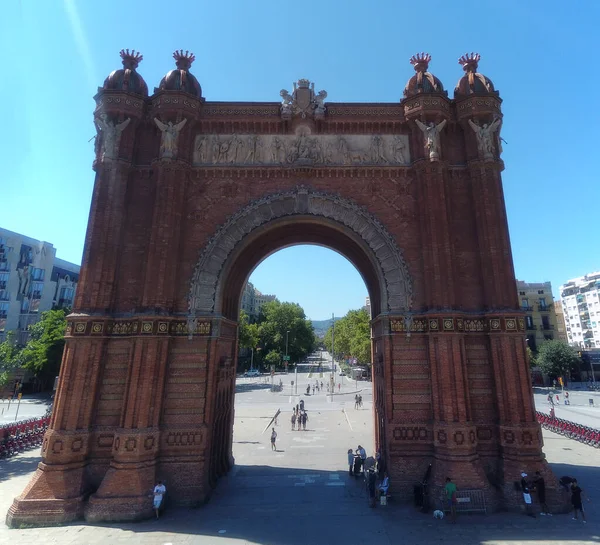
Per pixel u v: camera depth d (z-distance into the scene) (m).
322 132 29.23
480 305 25.91
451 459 22.42
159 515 21.41
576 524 20.17
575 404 73.81
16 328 93.38
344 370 163.38
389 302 26.22
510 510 21.70
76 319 24.20
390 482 23.70
